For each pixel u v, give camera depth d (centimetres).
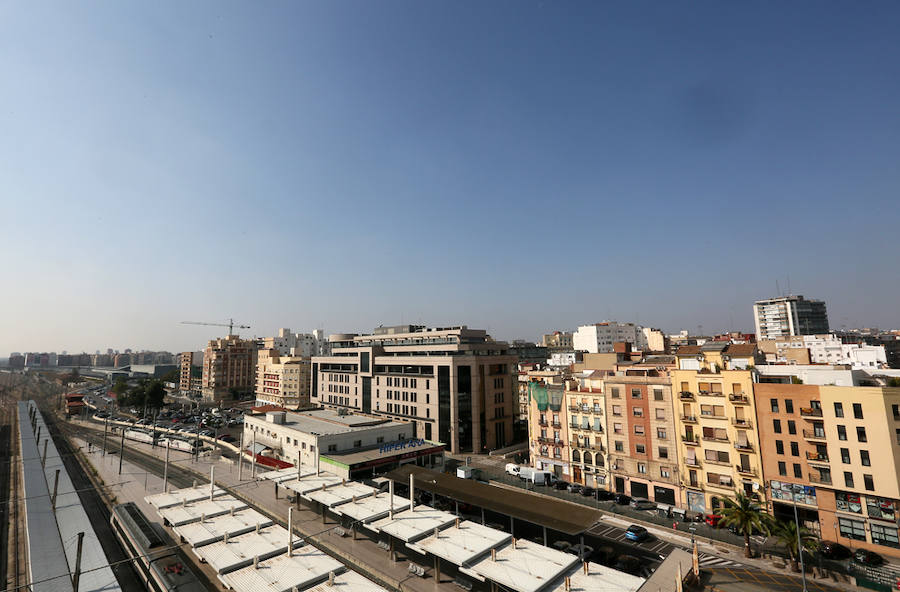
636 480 6844
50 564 4841
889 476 4925
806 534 4794
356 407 12681
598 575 3738
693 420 6344
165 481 7344
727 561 4897
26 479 8062
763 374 6147
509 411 11088
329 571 3775
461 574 4434
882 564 4725
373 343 13262
